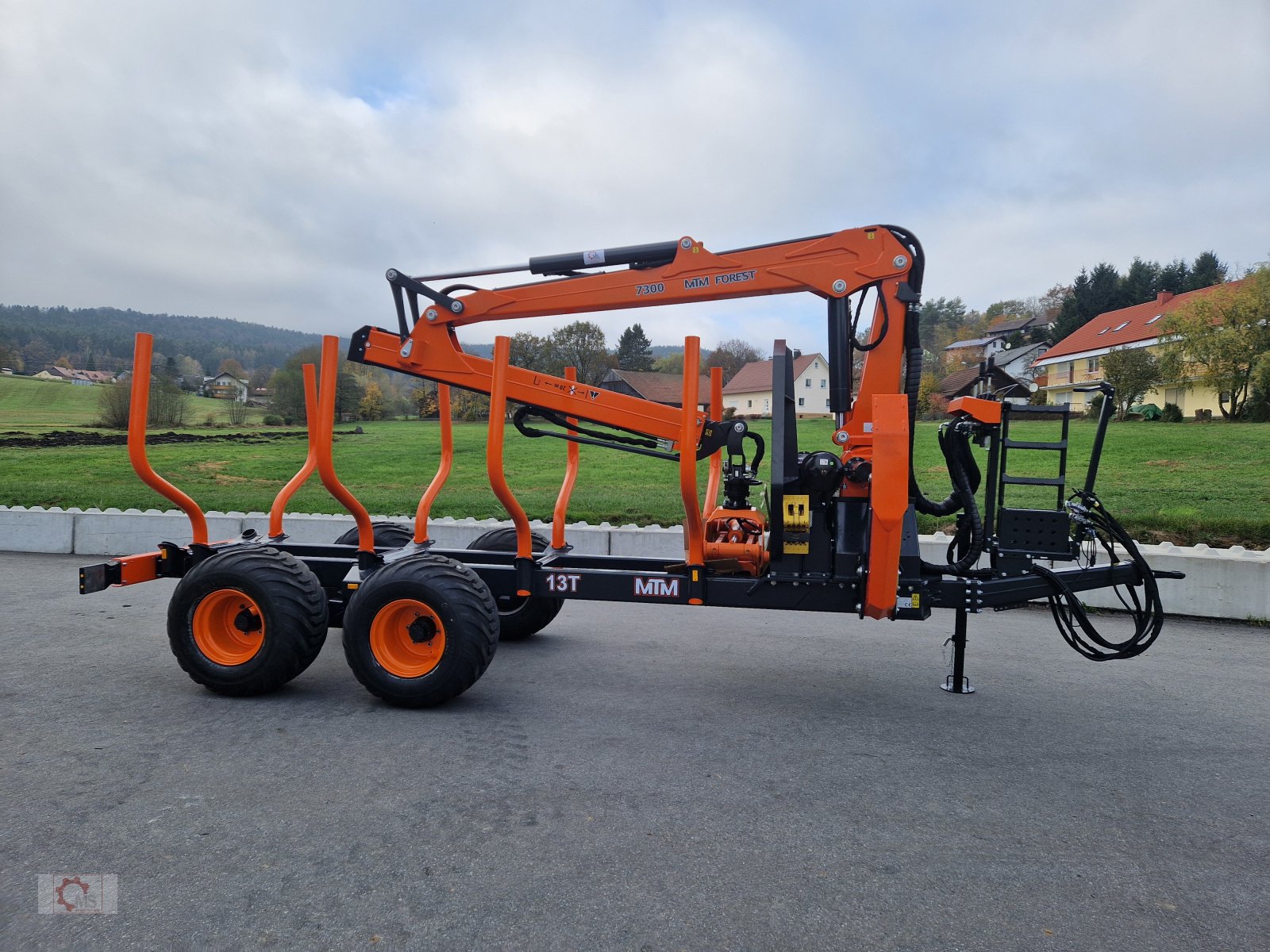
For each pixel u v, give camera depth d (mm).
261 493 13336
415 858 3023
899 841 3238
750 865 3029
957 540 5242
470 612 4582
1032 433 22266
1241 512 10008
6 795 3500
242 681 4773
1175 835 3334
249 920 2621
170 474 16781
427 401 37875
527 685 5219
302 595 4824
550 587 5113
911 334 4891
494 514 10938
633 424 5465
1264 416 29406
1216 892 2914
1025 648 6309
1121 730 4527
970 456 5047
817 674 5547
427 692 4602
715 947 2529
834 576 4734
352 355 5715
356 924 2609
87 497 12711
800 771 3900
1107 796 3688
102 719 4457
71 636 6191
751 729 4465
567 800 3535
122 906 2691
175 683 5109
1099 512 4902
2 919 2609
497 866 2979
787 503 4750
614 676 5449
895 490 4309
